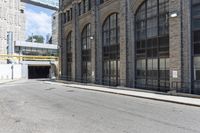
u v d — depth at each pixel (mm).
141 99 18375
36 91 26844
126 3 27578
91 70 36250
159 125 9859
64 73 48219
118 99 18484
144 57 25578
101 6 33531
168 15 22438
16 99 19438
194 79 19656
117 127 9602
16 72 61281
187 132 8781
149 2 24969
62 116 12008
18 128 9695
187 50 19938
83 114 12453
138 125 9906
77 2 41531
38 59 67125
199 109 13641
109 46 32156
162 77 23109
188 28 19906
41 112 13227
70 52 46344
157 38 23750
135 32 26984
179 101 16078
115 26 30812
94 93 23547
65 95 21984
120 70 28438
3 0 70938
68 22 45906
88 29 38469
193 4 19781
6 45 71688
